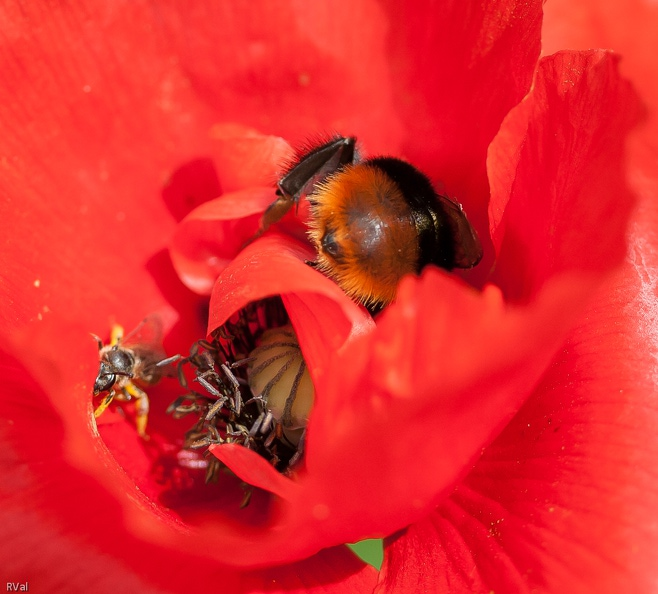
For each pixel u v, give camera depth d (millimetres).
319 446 100
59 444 109
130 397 123
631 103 107
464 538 112
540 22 116
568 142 110
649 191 113
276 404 119
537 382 110
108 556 106
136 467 122
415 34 125
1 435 109
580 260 106
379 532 109
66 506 108
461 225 116
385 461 100
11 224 121
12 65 122
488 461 114
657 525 105
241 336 124
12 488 108
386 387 96
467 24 121
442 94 125
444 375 95
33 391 111
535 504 109
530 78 117
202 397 123
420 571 111
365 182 114
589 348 113
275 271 108
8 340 109
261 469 104
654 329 111
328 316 107
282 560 109
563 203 110
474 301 93
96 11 124
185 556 106
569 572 105
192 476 122
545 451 111
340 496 102
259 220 122
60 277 124
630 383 110
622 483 107
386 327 94
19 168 123
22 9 121
